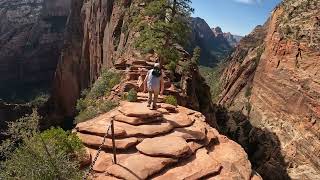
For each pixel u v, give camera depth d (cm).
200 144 1277
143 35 2788
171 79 2770
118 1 5822
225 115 6769
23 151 966
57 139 1099
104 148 1182
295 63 5059
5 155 982
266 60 6153
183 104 2564
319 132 4100
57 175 944
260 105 5859
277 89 5353
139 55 3259
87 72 7631
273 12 6781
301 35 5147
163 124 1333
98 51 6506
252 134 5412
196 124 1455
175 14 2552
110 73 3272
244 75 7331
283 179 4191
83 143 1212
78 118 2583
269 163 4556
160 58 2641
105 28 6306
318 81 4447
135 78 2688
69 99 8612
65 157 1019
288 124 4762
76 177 966
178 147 1162
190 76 3052
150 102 1470
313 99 4378
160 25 2542
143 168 1051
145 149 1145
